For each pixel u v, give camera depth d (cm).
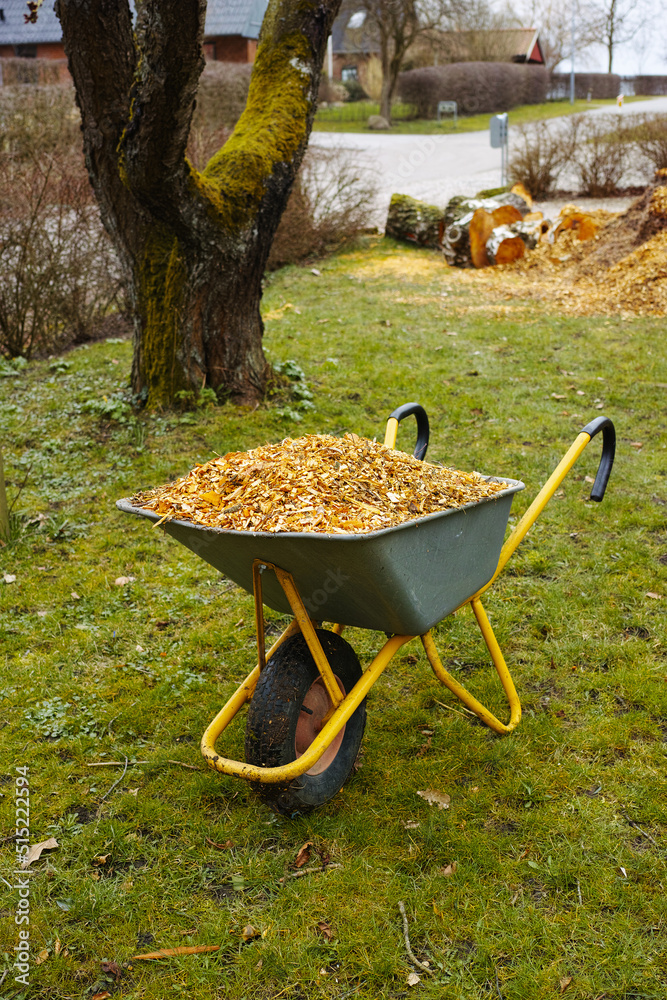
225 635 367
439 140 2828
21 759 292
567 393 662
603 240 1123
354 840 251
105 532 466
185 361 607
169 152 484
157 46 424
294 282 1134
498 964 212
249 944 219
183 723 310
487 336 835
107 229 596
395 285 1095
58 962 215
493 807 263
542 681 329
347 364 752
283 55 612
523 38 4366
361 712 275
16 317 778
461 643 357
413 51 3669
